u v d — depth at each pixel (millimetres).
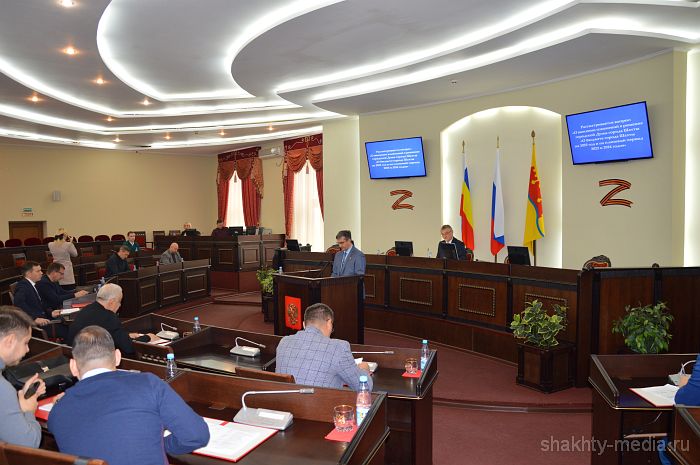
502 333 6148
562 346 5090
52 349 3502
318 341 3057
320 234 13891
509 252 6176
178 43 6891
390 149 9984
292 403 2537
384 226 10359
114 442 1824
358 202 11258
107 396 1906
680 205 6379
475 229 9180
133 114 11328
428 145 9625
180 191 17625
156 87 9383
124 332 4070
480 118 9039
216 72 8391
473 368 5914
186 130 12969
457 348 6793
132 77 8680
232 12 5809
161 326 4914
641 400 2914
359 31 6141
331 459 2100
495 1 5332
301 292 6090
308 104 9820
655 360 3303
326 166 11766
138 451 1841
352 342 6324
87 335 2100
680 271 5125
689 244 6473
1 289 7734
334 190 11641
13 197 14633
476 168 9117
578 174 7438
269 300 8641
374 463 2320
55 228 15344
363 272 6477
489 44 6328
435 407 4879
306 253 8789
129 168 16672
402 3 5312
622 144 6754
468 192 9039
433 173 9594
